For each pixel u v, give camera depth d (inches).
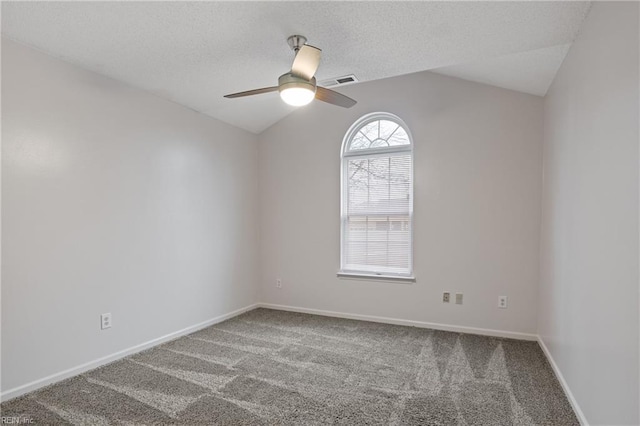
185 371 108.9
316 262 175.5
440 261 149.9
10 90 91.0
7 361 90.6
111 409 86.9
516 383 101.0
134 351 123.4
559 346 102.3
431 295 151.7
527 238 136.6
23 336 93.6
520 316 138.1
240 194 176.9
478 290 144.0
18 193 92.4
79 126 107.1
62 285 102.4
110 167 116.0
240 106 153.9
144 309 127.5
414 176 154.1
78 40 93.3
